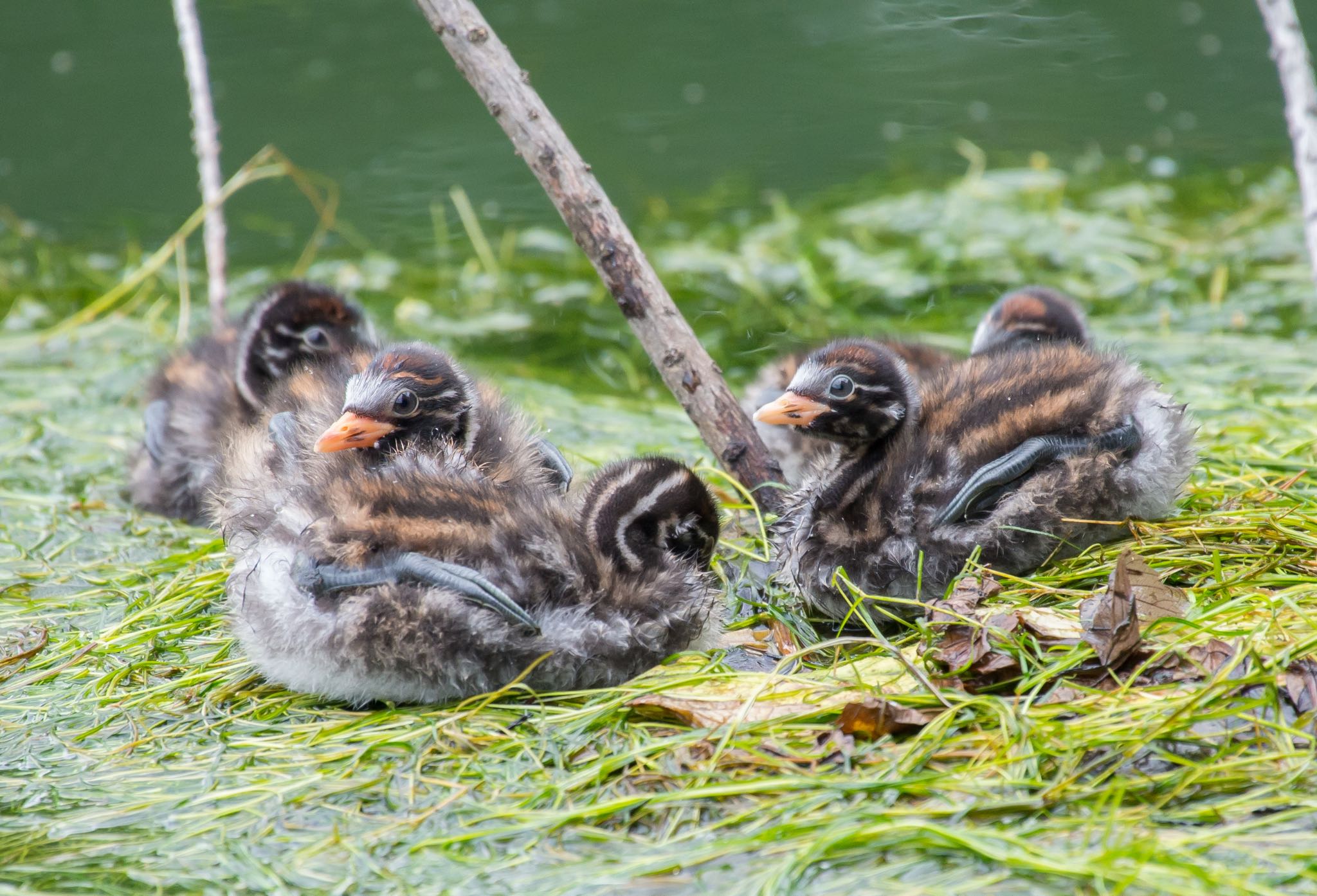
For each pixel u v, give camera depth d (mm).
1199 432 14273
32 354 19516
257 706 9852
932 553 10844
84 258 23359
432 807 8391
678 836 7941
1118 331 18828
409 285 21828
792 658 9828
